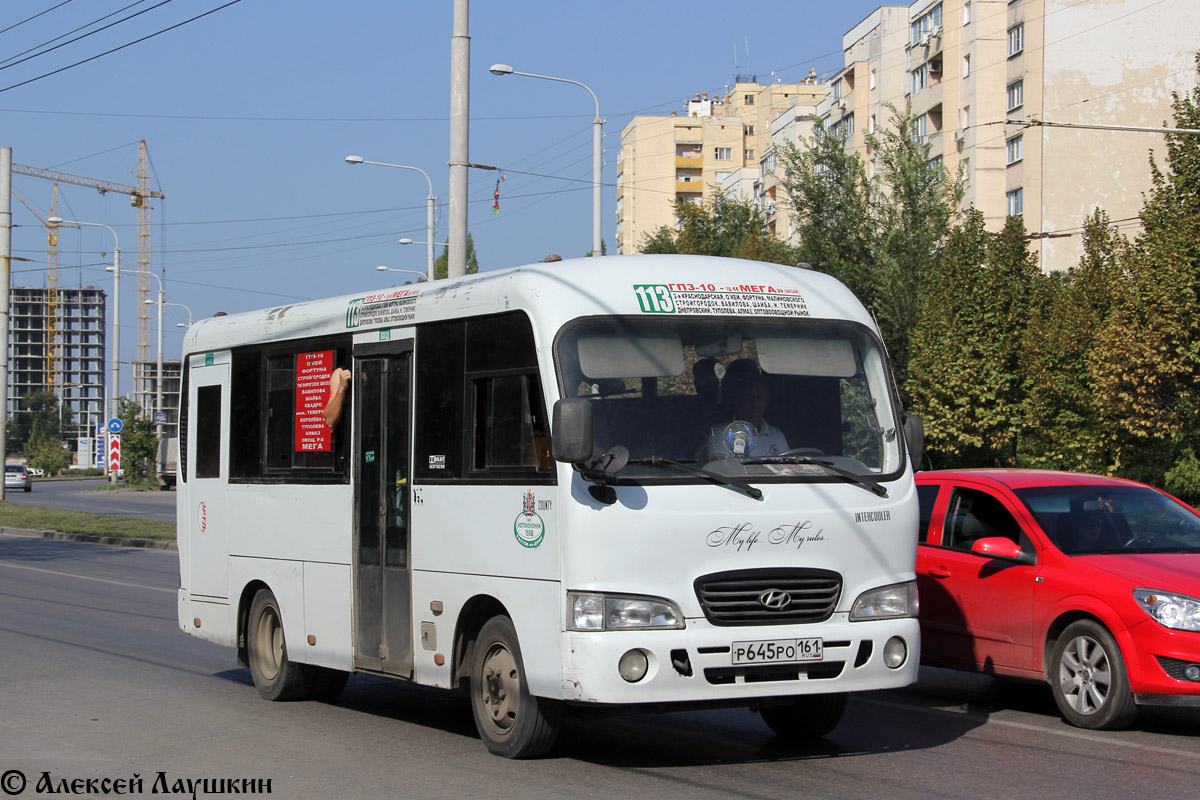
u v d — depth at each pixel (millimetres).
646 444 7410
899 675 7660
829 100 69812
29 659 12414
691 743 8469
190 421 11953
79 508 45500
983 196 52906
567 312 7613
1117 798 6809
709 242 40250
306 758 8055
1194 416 23578
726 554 7281
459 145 17781
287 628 10164
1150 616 8445
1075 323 26734
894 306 31688
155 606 17172
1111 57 49844
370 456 9289
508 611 7727
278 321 10648
